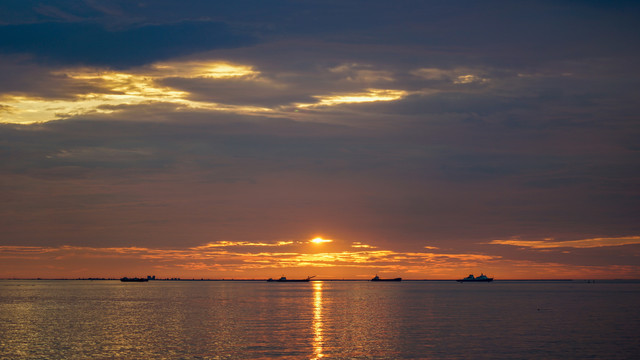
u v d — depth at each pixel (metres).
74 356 76.00
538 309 160.25
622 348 80.06
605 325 111.25
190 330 104.25
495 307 170.50
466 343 85.50
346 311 153.25
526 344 84.12
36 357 75.50
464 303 193.62
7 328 108.38
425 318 129.50
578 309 159.50
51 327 110.06
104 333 99.75
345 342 87.31
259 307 170.88
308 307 171.25
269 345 84.50
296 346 83.44
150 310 157.38
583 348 80.12
